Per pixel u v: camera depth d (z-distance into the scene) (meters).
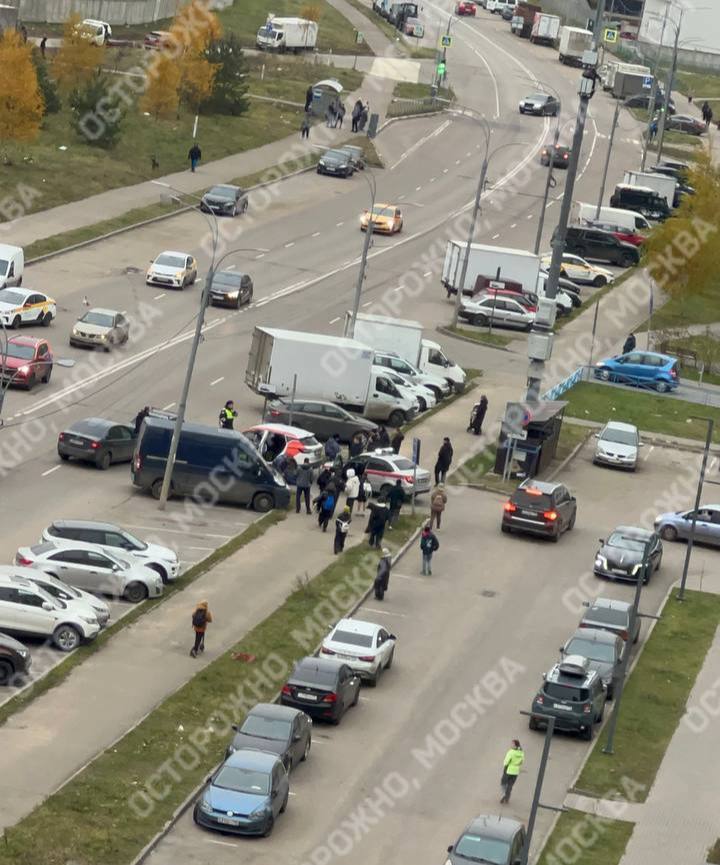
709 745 68.00
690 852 57.91
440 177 176.75
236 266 136.12
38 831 52.06
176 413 98.19
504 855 52.12
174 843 53.47
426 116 199.38
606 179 186.75
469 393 116.56
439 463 96.62
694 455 111.25
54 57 164.38
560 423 105.31
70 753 58.38
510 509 90.31
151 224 142.12
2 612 66.62
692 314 145.75
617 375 124.44
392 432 105.19
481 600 80.56
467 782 61.50
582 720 66.00
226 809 54.50
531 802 60.47
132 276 127.81
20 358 99.38
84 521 75.38
